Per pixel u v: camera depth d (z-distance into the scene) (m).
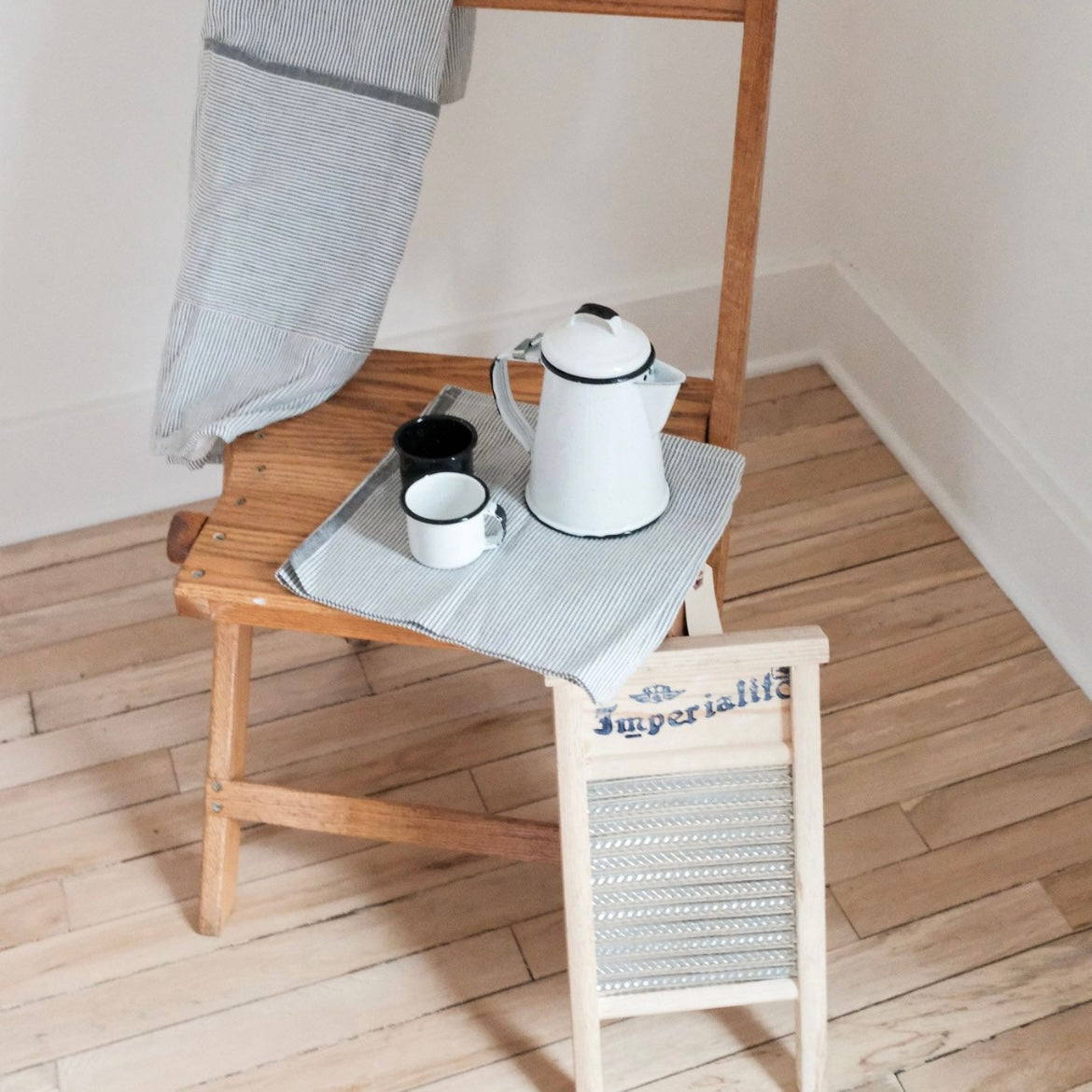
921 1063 1.62
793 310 2.59
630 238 2.38
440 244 2.25
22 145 1.94
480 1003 1.70
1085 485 1.99
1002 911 1.77
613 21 2.09
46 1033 1.68
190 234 1.54
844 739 1.98
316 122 1.48
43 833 1.90
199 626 2.18
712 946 1.48
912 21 2.16
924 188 2.23
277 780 1.95
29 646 2.15
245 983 1.73
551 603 1.33
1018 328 2.07
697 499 1.46
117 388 2.24
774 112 2.33
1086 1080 1.60
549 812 1.91
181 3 1.88
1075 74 1.82
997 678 2.06
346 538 1.41
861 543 2.29
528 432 1.44
